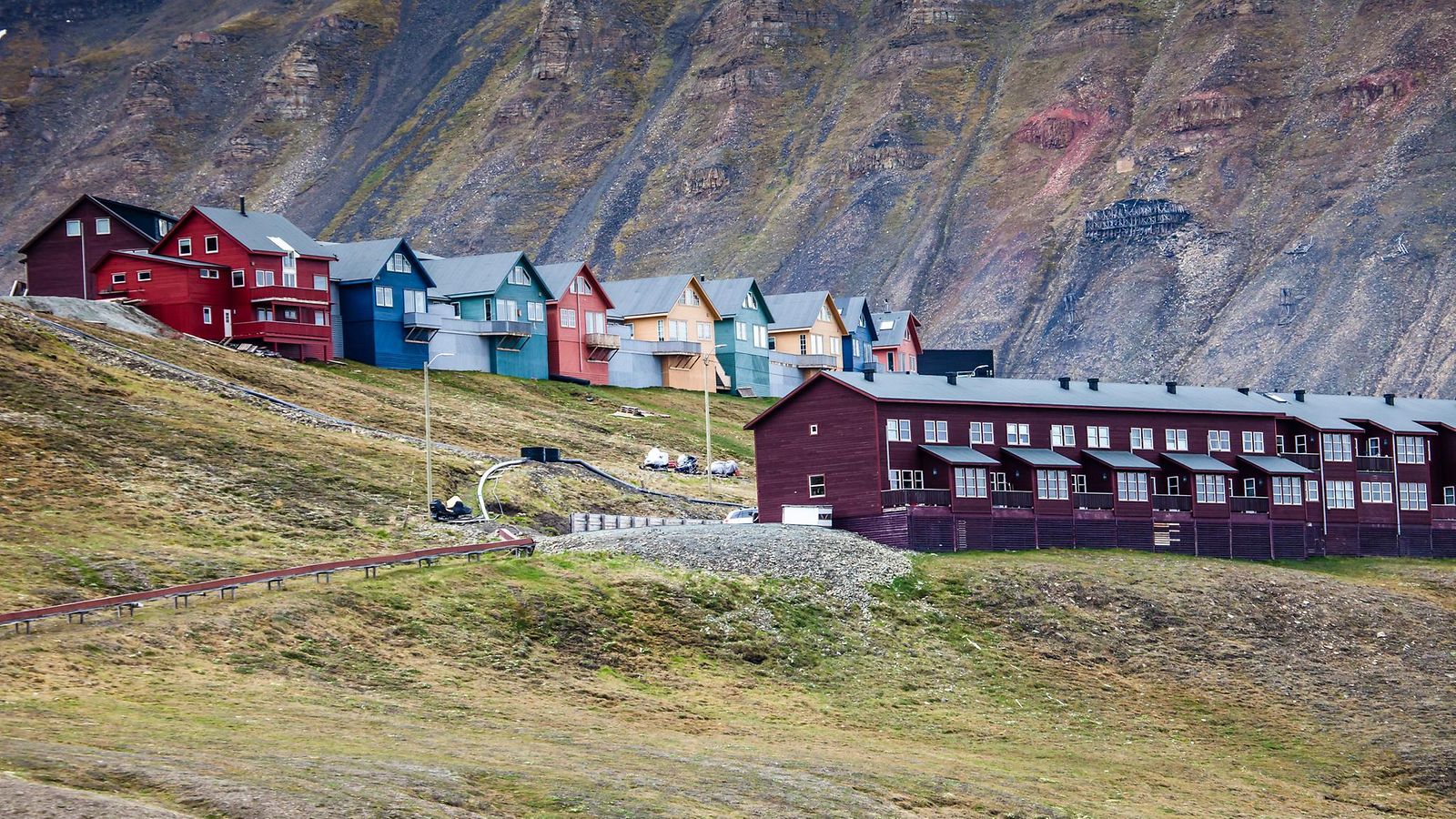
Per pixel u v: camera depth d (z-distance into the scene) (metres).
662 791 71.56
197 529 108.19
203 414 131.62
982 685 101.62
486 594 98.00
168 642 84.06
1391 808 91.25
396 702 82.31
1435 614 122.44
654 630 99.19
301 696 80.75
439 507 120.12
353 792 63.75
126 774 62.06
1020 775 86.00
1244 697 105.44
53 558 96.38
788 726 89.75
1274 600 120.50
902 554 118.75
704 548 111.94
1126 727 98.75
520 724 81.44
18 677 76.25
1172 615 115.06
